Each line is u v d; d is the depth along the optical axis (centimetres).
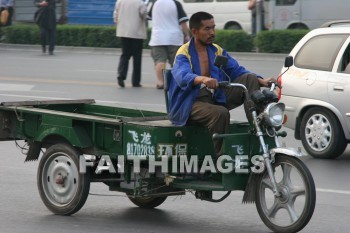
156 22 3644
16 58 5278
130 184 1562
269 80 1505
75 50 5834
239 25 6103
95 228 1539
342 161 2272
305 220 1406
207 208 1727
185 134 1485
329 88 2247
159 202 1700
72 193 1595
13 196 1822
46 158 1619
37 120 1645
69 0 6725
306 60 2327
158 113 1667
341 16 5584
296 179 1521
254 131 1452
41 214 1647
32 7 6994
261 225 1577
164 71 1516
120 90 3738
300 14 5694
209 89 1495
